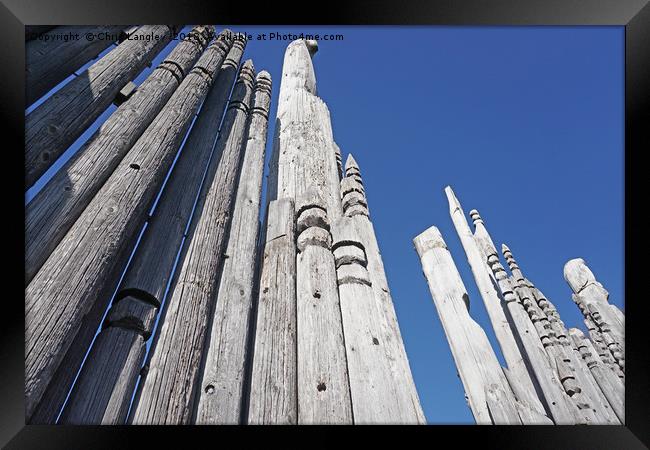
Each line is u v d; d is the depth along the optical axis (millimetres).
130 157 2742
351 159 4469
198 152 3625
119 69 3076
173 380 2061
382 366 2537
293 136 4414
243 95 4816
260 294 2967
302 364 2484
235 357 2414
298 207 3600
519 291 9172
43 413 1728
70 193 2205
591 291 10234
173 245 2719
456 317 5117
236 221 3393
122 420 1846
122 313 2164
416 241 6148
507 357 7629
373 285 3148
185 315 2381
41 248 1915
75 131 2484
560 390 6961
